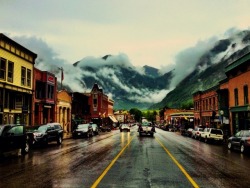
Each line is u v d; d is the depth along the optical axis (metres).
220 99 47.50
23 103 38.28
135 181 10.92
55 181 10.91
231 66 42.88
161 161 16.62
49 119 47.00
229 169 14.16
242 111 39.19
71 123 59.25
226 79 47.69
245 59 36.84
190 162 16.47
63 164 15.34
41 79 44.03
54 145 28.61
